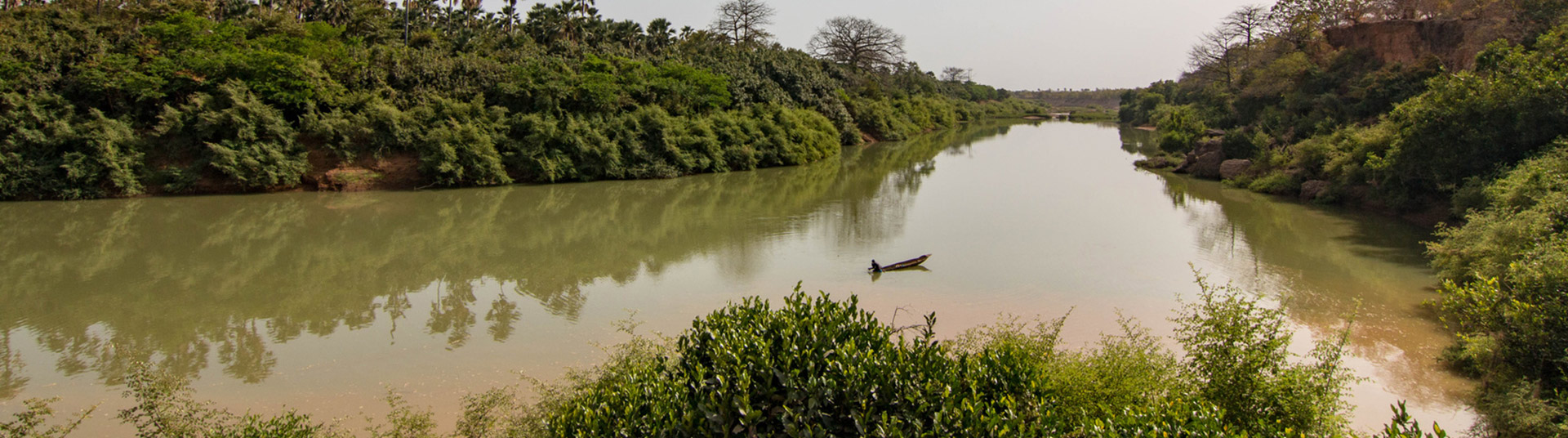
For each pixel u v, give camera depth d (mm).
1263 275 19766
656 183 42281
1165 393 9094
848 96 81500
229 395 11977
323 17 51938
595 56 48094
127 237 25938
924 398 7027
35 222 28203
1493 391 10594
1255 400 8414
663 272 20469
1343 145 32469
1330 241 24344
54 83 33781
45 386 12391
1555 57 25531
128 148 33688
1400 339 14242
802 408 7156
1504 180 19578
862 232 26375
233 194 35125
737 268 20781
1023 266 20766
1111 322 15719
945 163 55719
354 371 13031
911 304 17000
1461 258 16250
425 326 15727
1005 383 7547
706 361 8398
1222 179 41844
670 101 49094
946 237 25312
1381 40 47625
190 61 35125
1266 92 50281
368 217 30406
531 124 40750
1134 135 93250
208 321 16203
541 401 9648
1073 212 30969
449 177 38219
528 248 24156
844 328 8609
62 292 18734
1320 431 8031
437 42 49688
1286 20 56000
